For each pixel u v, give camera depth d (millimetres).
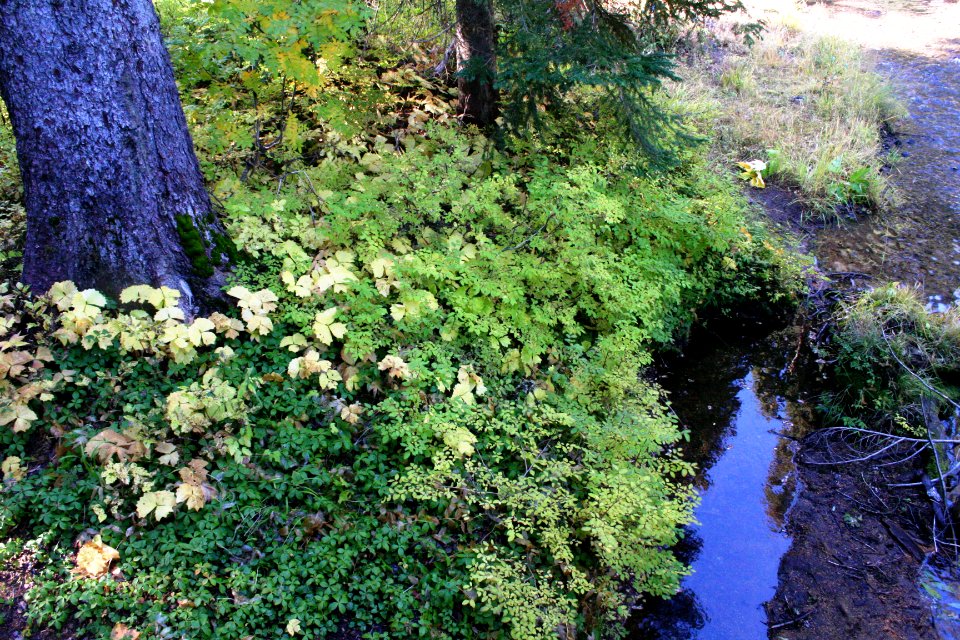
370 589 3295
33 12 3180
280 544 3342
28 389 3330
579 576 3453
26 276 3721
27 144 3436
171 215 3779
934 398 5180
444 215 4949
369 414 3857
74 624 2896
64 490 3211
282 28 3840
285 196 4500
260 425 3701
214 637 2928
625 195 5453
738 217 6180
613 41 5078
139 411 3459
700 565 4258
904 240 7082
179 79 4703
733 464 5000
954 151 8578
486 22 5535
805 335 6113
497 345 4332
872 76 9773
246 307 3857
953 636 3865
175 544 3150
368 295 3998
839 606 4035
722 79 9359
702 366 5887
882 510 4664
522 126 5270
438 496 3713
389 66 6254
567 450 4035
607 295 4773
